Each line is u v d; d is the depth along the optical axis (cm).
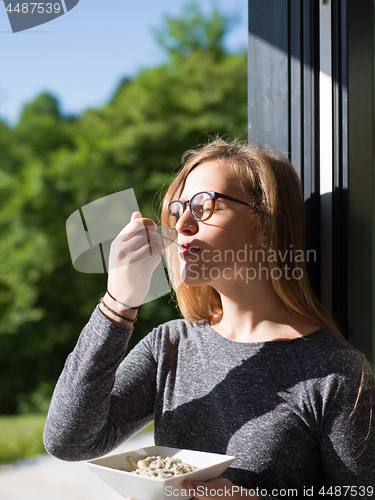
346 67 104
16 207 659
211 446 78
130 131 649
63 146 690
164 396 86
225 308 89
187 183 89
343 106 105
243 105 652
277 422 75
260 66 115
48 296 655
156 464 69
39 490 381
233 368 82
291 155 111
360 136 107
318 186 108
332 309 105
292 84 110
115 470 64
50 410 79
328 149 107
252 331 86
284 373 78
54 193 668
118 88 700
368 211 108
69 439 76
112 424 83
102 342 76
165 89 662
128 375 89
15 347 645
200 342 88
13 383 642
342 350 78
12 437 557
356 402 73
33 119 682
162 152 648
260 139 115
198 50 694
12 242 655
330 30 106
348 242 104
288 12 110
